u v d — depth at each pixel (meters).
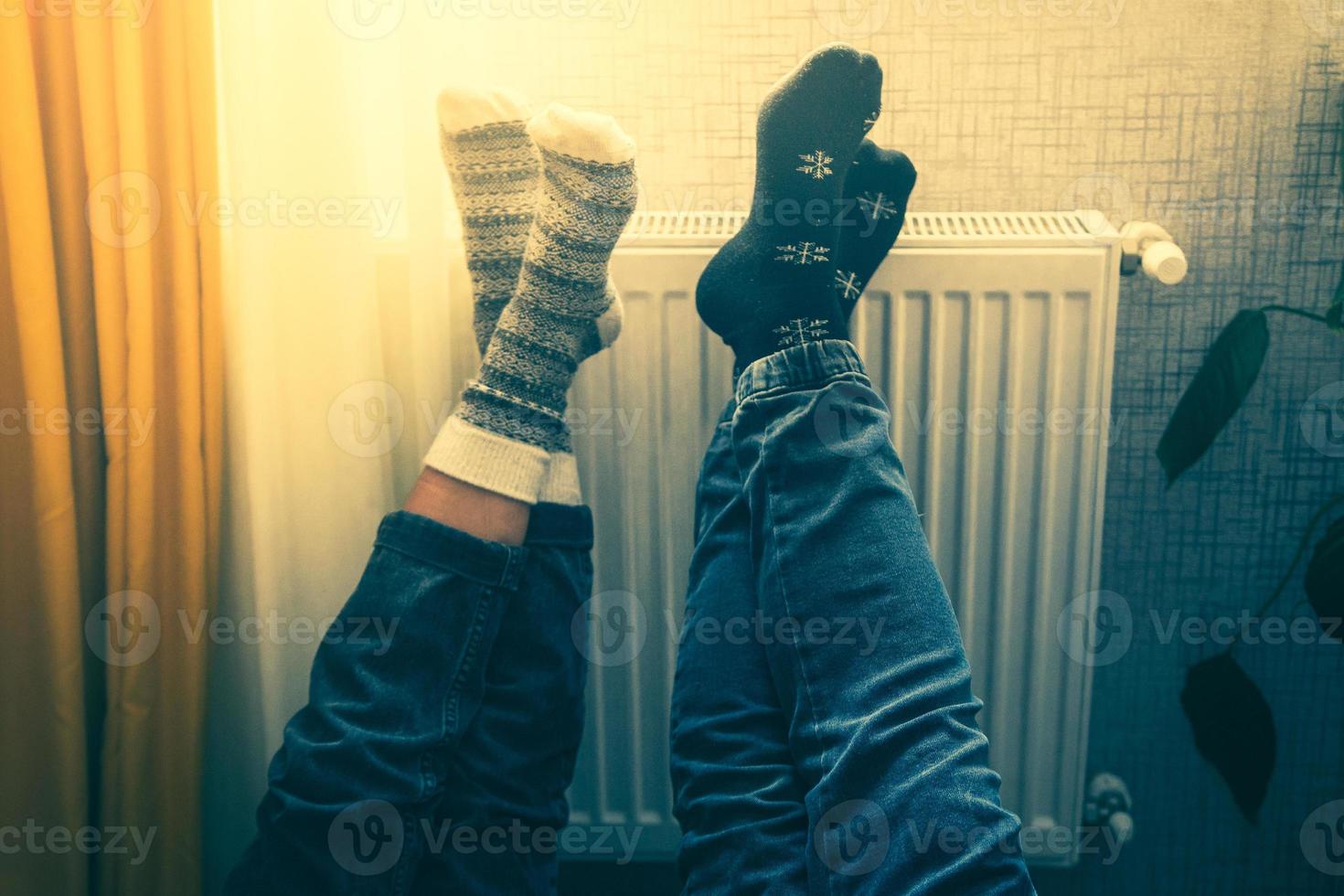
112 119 0.85
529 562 0.87
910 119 1.05
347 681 0.81
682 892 0.79
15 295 0.84
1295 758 1.16
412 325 0.97
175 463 0.90
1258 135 1.03
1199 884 1.19
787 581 0.80
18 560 0.89
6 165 0.82
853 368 0.86
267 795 0.81
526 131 0.94
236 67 0.87
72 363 0.90
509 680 0.86
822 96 0.89
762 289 0.89
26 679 0.90
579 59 1.04
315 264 0.91
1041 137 1.05
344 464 0.95
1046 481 1.00
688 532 1.04
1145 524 1.13
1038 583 1.02
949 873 0.67
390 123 0.97
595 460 1.02
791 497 0.82
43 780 0.91
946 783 0.70
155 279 0.88
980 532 1.02
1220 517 1.12
